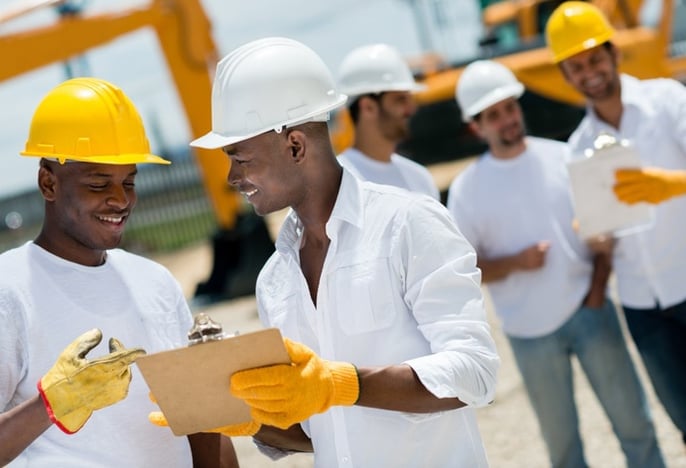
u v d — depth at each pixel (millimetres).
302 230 3031
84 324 2951
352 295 2807
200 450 3271
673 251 4680
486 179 5012
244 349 2416
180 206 23781
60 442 2895
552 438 4930
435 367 2641
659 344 4773
